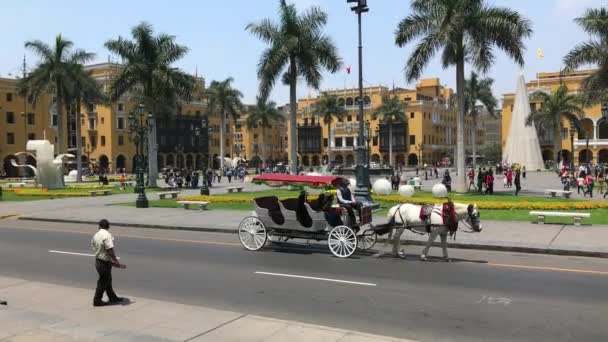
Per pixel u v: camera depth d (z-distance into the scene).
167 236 18.39
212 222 21.27
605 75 39.00
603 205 22.86
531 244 14.84
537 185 43.56
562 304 8.83
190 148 106.00
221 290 10.00
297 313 8.41
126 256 14.04
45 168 46.25
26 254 14.55
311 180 15.88
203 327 7.45
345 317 8.16
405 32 32.09
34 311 8.38
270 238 16.80
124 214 25.25
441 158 121.06
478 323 7.81
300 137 125.06
